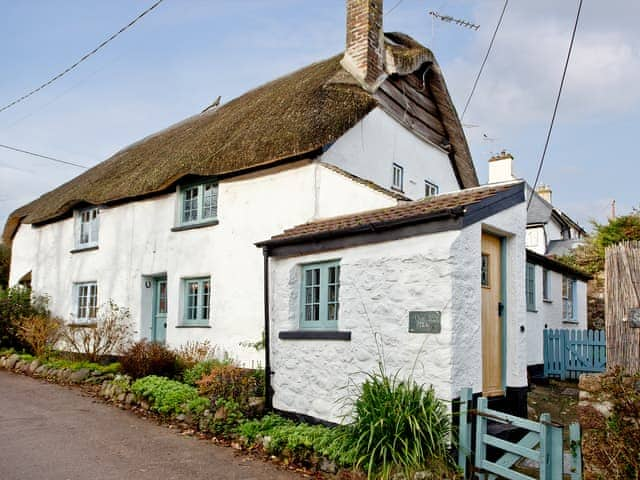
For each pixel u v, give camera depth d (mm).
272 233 10195
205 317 11555
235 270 10750
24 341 14227
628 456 4207
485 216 6348
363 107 10719
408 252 6246
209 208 11789
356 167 10938
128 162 15578
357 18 12203
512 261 7035
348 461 5457
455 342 5727
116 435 7230
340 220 8109
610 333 4895
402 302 6215
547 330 12508
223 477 5711
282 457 6293
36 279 16875
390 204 8477
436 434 5281
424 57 13383
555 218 27719
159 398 8336
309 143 9477
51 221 16719
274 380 7918
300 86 12367
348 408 6570
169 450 6625
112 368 11234
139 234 13180
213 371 8516
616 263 4949
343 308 6934
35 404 8992
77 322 14758
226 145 11141
